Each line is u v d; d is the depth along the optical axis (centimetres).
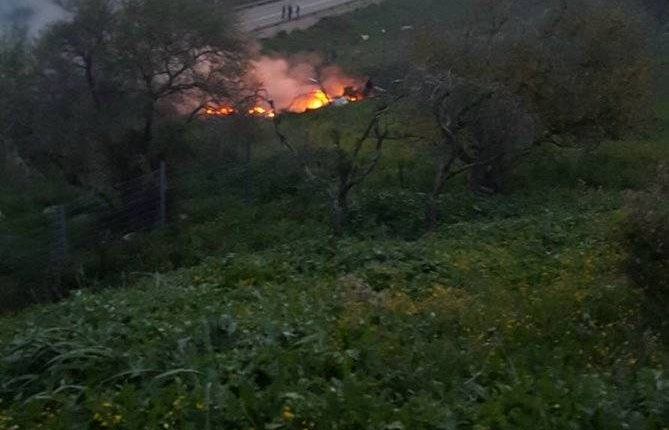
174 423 589
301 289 1076
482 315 867
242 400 610
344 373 673
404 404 623
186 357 686
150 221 2141
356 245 1345
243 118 2447
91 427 599
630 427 598
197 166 2397
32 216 2102
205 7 2417
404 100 1859
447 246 1348
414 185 2194
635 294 887
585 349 800
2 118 2425
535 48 2031
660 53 3281
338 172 1734
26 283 1633
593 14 2120
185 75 2427
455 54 1998
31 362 699
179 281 1204
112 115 2338
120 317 841
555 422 598
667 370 714
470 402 642
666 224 855
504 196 2083
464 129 1834
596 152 2458
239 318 812
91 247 1864
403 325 838
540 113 2058
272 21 5059
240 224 2027
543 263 1181
